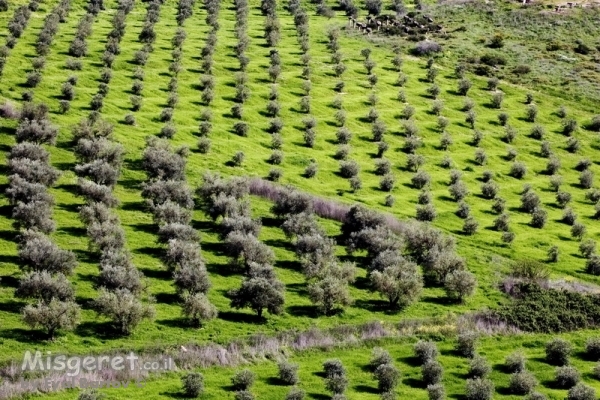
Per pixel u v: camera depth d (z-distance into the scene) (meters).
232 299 69.88
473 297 78.31
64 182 91.19
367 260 83.94
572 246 95.31
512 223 100.56
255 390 57.19
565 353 66.62
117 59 136.50
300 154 113.12
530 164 122.12
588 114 140.62
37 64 124.19
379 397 58.22
